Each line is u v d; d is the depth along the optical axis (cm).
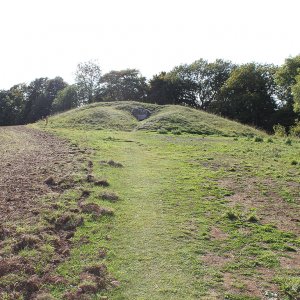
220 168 1609
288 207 1152
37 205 1059
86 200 1129
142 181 1385
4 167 1470
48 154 1795
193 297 668
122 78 7381
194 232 948
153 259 799
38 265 751
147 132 2800
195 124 2984
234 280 733
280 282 728
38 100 7912
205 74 6631
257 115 5503
